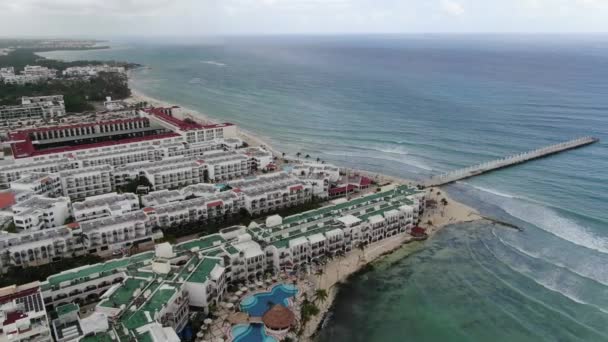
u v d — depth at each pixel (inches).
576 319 4566.9
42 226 6023.6
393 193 7017.7
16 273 4901.6
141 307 3892.7
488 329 4480.8
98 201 6397.6
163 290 4175.7
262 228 5664.4
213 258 4817.9
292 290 4896.7
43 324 3649.1
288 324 4215.1
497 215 6998.0
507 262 5639.8
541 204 7337.6
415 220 6604.3
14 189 6865.2
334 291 5007.4
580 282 5177.2
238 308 4562.0
